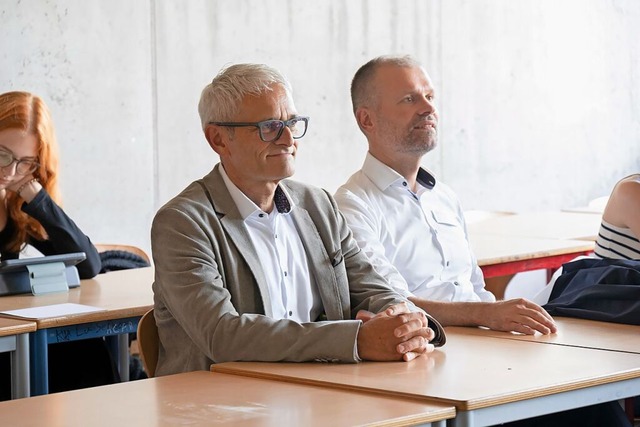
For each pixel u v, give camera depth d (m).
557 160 8.95
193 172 6.65
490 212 6.55
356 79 3.67
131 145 6.34
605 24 9.27
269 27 6.97
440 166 8.10
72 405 2.13
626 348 2.63
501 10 8.45
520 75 8.62
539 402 2.19
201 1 6.62
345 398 2.13
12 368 3.12
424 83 3.60
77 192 6.13
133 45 6.32
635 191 3.63
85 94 6.13
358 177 3.66
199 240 2.72
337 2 7.34
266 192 2.89
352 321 2.56
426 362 2.48
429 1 7.92
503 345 2.69
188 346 2.74
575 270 3.36
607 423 2.82
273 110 2.81
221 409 2.06
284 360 2.53
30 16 5.89
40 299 3.58
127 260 4.64
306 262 2.96
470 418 2.06
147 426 1.94
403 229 3.60
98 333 3.34
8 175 3.85
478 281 3.85
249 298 2.79
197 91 6.62
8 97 3.92
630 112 9.54
